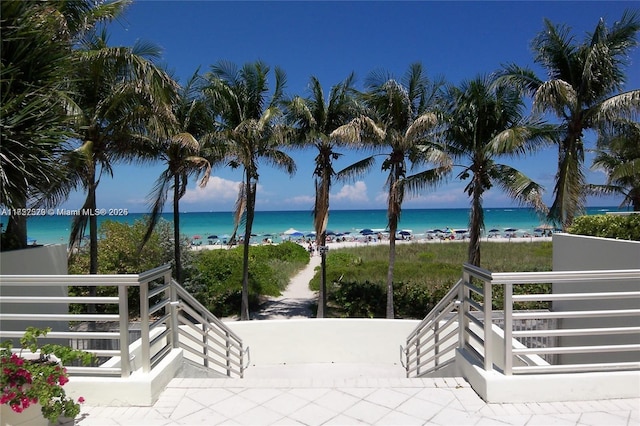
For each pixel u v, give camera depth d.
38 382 2.62
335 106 10.88
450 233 42.31
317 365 8.16
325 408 3.21
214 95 10.40
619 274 3.14
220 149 10.28
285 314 11.71
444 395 3.40
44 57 4.44
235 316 11.70
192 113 10.57
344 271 15.16
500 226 59.62
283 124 10.44
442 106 10.67
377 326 8.32
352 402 3.31
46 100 4.42
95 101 8.34
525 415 3.04
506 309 3.27
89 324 8.48
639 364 3.29
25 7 4.29
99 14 6.97
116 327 8.28
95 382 3.27
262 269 14.75
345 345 8.36
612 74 9.56
